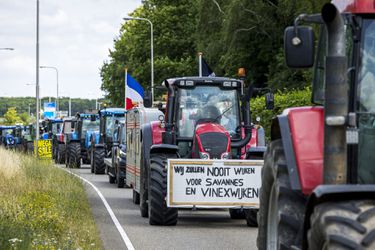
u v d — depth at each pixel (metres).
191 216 23.03
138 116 26.53
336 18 8.58
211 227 20.27
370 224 7.50
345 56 8.71
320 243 7.89
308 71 52.50
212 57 64.31
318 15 9.30
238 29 61.12
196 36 65.94
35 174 31.22
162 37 85.31
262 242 11.35
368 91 9.54
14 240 13.48
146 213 22.78
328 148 8.58
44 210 19.56
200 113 21.83
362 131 9.41
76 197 25.45
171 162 19.92
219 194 19.95
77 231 17.70
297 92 40.53
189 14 85.25
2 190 25.67
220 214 23.62
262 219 11.31
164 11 86.12
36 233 15.95
